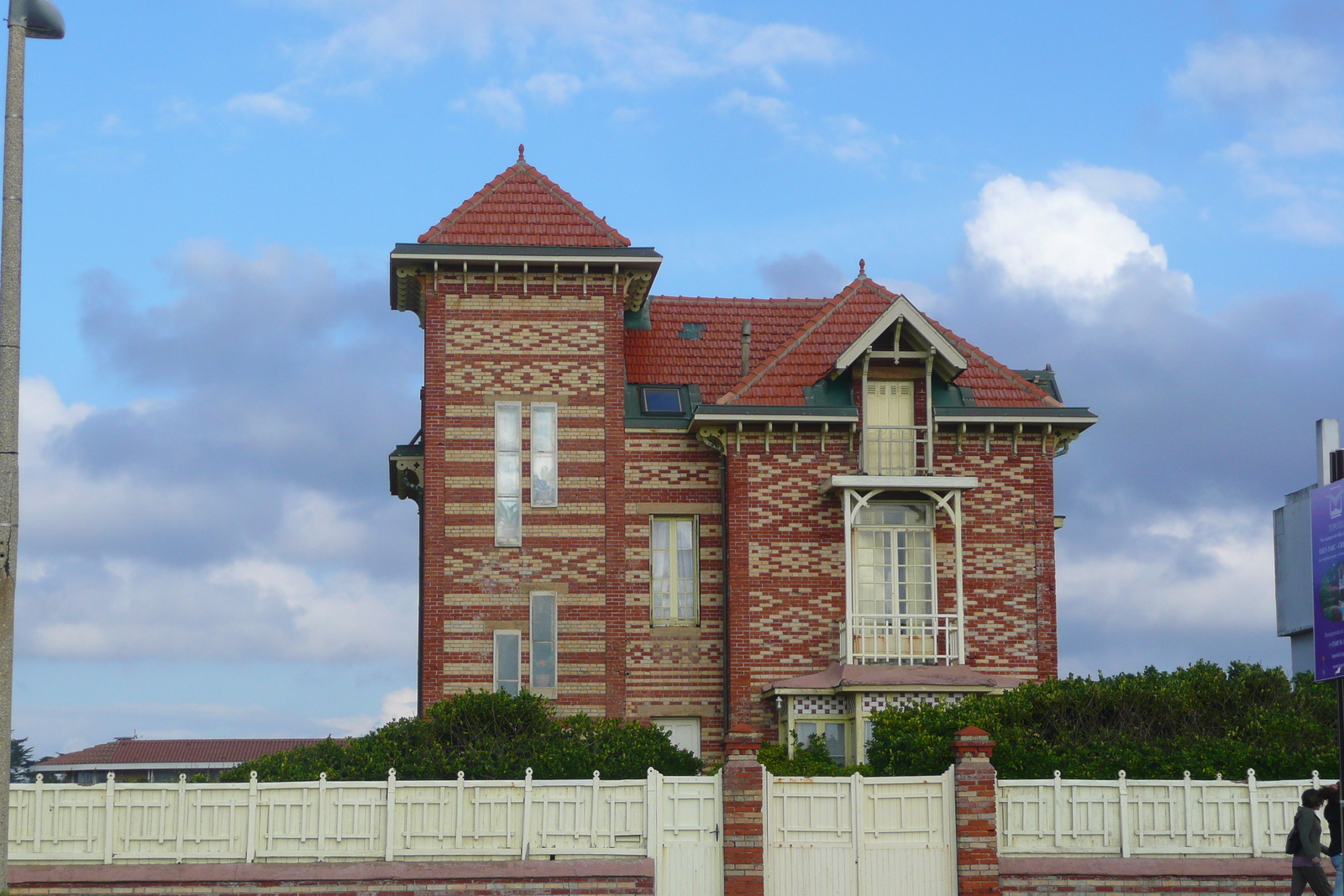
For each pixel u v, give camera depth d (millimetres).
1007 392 35188
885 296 36438
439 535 33688
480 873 23234
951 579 34250
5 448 18906
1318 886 21625
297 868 23188
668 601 34719
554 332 34531
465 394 34219
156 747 54938
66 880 22828
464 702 28688
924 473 34375
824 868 23531
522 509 33938
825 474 34375
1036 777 25500
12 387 19000
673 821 23812
